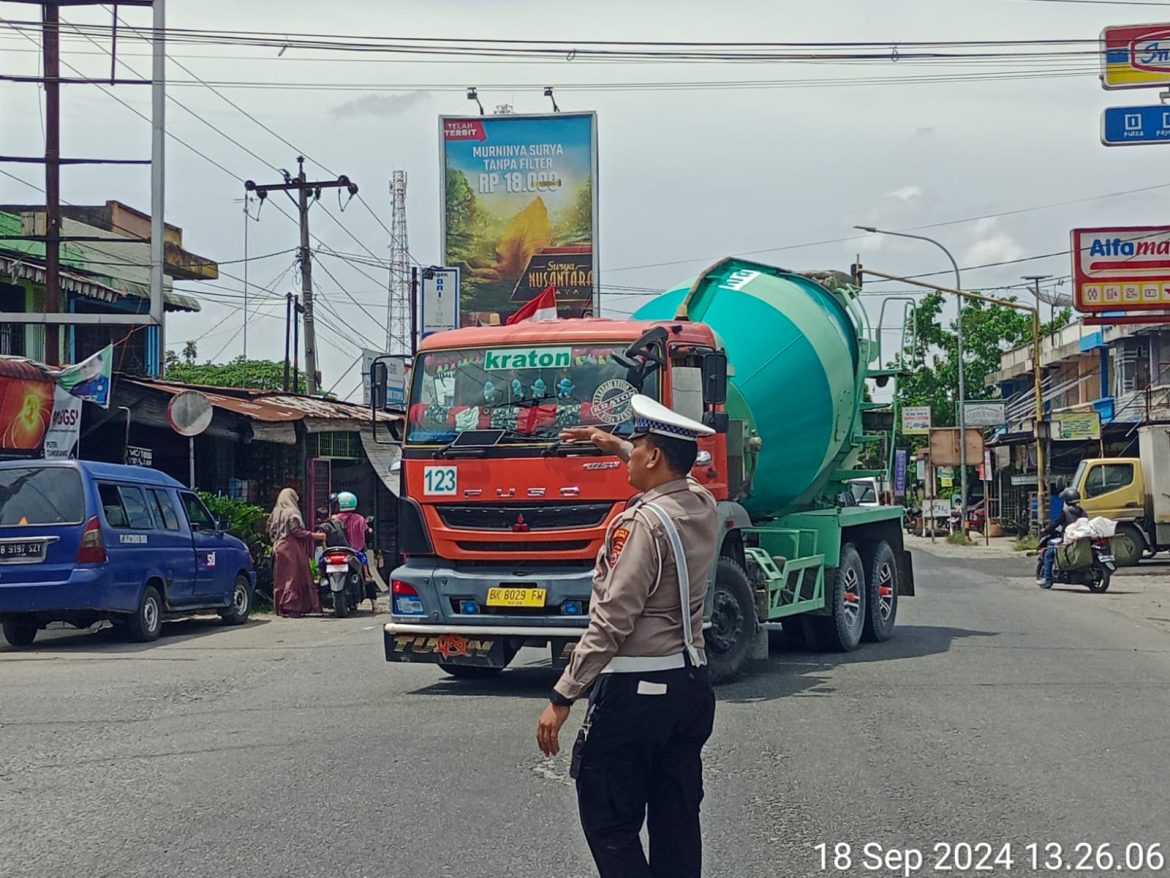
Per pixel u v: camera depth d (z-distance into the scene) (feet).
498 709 29.81
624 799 13.85
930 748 25.32
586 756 13.83
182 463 69.67
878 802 21.25
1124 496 88.58
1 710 29.71
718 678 33.24
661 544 13.73
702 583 14.17
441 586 31.37
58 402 52.85
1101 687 33.19
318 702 30.94
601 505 30.55
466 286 113.39
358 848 18.54
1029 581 80.23
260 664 38.34
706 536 14.25
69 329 79.25
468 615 31.19
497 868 17.62
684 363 32.63
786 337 39.55
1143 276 87.71
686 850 14.17
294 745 25.54
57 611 42.27
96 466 43.88
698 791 14.39
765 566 36.19
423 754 24.66
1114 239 88.02
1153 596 67.10
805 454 39.91
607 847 13.76
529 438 31.22
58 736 26.55
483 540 31.22
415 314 98.48
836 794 21.75
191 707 30.17
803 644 43.45
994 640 45.19
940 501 152.25
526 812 20.44
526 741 25.93
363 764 23.79
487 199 113.70
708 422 32.22
